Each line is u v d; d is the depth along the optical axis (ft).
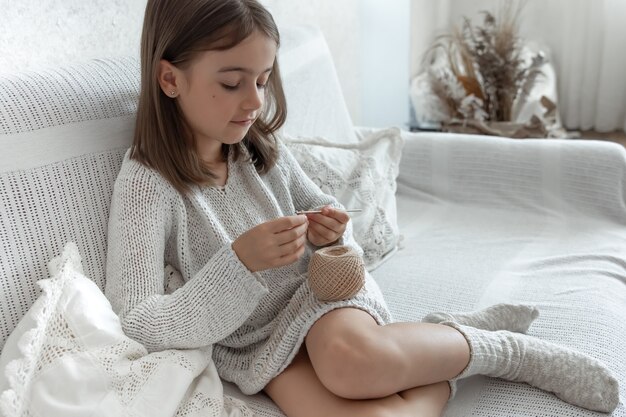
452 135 5.78
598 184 5.14
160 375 2.85
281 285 3.65
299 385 3.15
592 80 9.71
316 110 5.43
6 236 3.07
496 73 7.96
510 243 4.90
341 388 2.93
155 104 3.41
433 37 9.96
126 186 3.33
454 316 3.63
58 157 3.30
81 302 2.92
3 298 3.02
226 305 3.12
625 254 4.59
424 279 4.43
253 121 3.50
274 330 3.45
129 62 3.92
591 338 3.60
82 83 3.52
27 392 2.64
